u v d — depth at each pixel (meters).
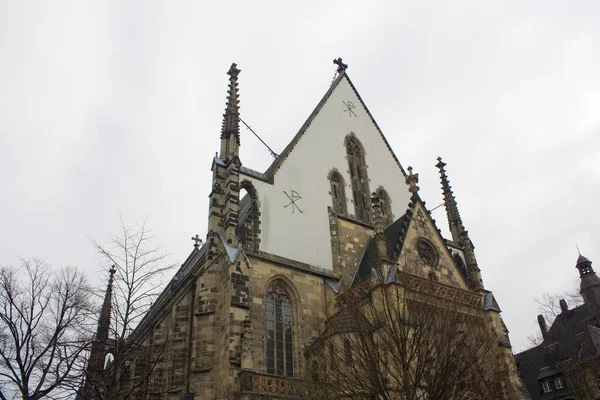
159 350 38.31
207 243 42.66
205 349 36.75
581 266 67.38
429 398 24.83
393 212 56.31
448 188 61.34
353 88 62.44
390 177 58.91
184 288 44.06
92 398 30.58
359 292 37.22
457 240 57.25
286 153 50.62
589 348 48.50
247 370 33.69
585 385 43.31
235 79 52.47
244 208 51.88
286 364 39.16
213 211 43.25
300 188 49.41
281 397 33.50
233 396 32.88
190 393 35.22
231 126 48.62
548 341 54.88
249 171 47.06
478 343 29.97
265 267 42.06
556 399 68.44
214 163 46.12
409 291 30.55
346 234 49.66
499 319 43.03
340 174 54.00
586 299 56.28
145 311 29.72
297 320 41.66
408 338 27.92
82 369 28.75
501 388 30.67
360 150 58.12
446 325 28.03
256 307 39.75
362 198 54.88
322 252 46.88
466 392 28.55
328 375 29.02
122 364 30.06
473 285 46.16
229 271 38.50
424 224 45.88
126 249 33.53
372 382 25.28
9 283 35.31
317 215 48.94
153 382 39.56
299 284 43.25
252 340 37.59
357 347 27.11
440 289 41.56
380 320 28.20
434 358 26.34
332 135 56.16
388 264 38.19
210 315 38.03
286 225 46.09
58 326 32.44
